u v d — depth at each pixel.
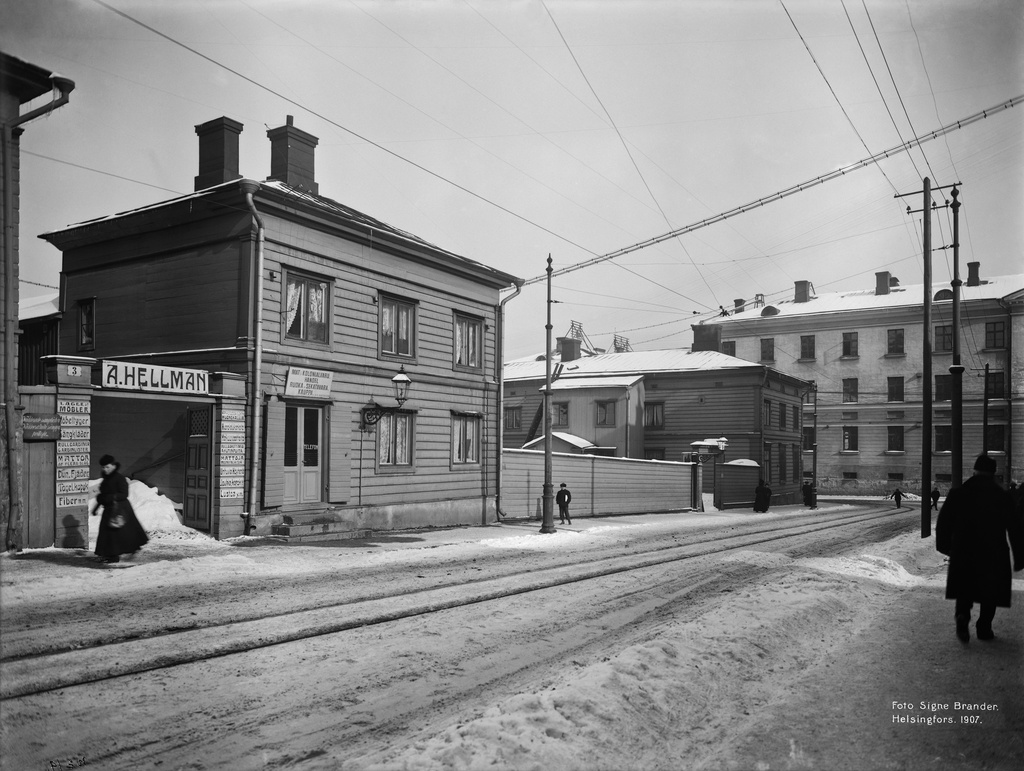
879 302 62.59
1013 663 6.99
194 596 9.99
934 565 15.23
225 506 16.41
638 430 45.78
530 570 13.38
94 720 5.54
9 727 5.36
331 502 19.05
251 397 17.05
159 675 6.61
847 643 7.79
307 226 18.56
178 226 18.55
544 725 4.89
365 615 9.02
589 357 53.47
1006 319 56.69
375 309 20.69
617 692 5.54
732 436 46.03
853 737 5.13
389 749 4.82
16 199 12.99
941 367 58.72
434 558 14.88
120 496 12.31
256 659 7.16
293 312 18.31
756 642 7.38
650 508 35.53
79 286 20.58
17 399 12.85
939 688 6.21
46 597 9.61
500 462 25.70
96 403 19.28
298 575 12.09
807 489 47.59
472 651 7.63
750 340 66.62
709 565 14.35
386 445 21.16
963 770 4.62
